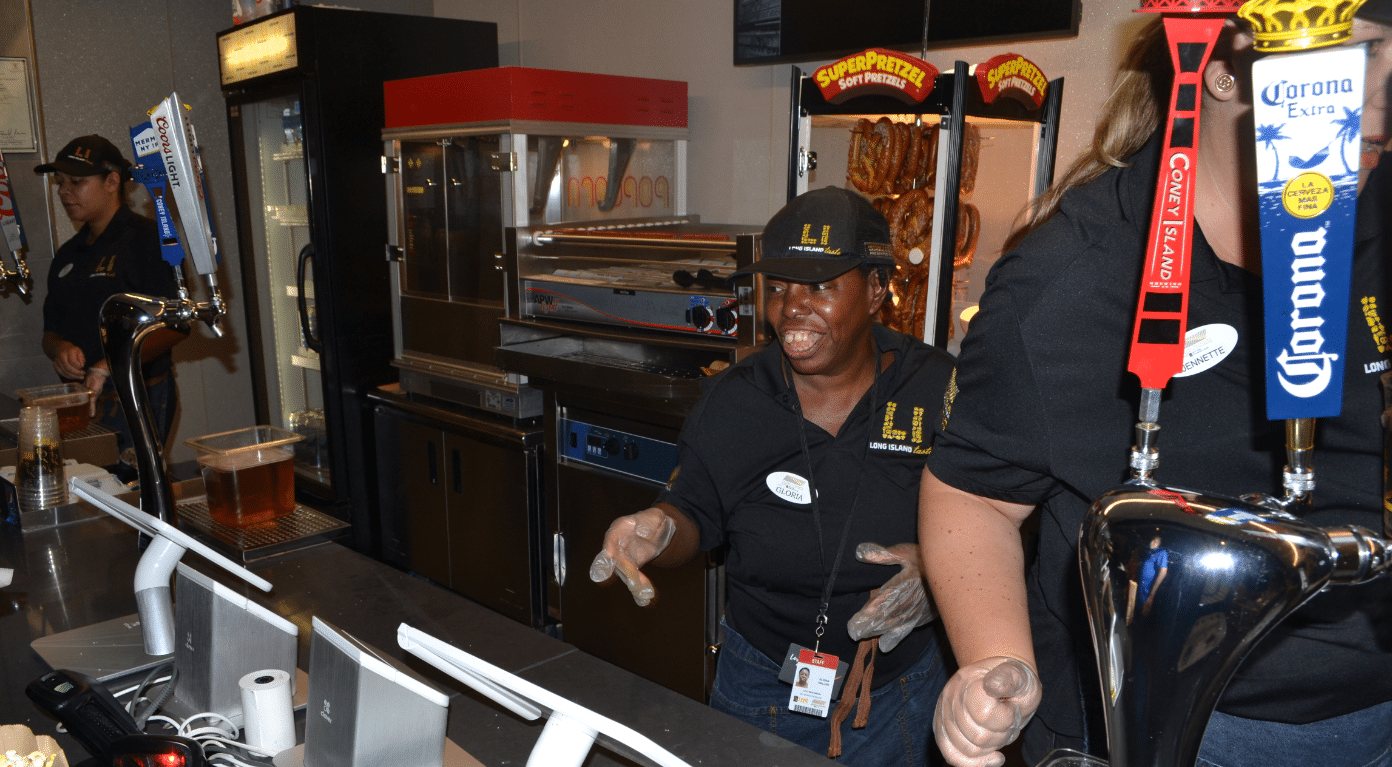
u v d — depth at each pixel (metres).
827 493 1.42
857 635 1.25
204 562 1.48
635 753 0.68
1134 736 0.44
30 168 3.68
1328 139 0.41
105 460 2.20
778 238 1.39
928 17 2.48
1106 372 0.72
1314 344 0.43
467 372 2.98
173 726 1.00
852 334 1.37
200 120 4.13
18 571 1.50
